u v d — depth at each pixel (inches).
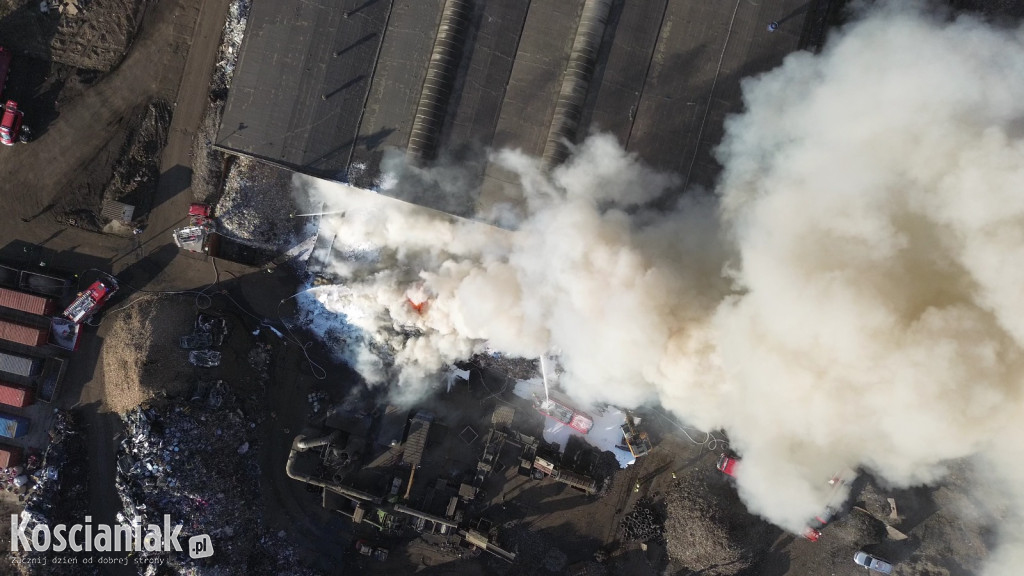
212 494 1225.4
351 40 1201.4
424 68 1200.2
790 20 1189.1
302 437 1225.4
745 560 1243.2
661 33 1195.3
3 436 1266.0
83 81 1264.8
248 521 1262.3
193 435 1219.9
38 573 1229.7
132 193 1268.5
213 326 1245.7
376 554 1263.5
